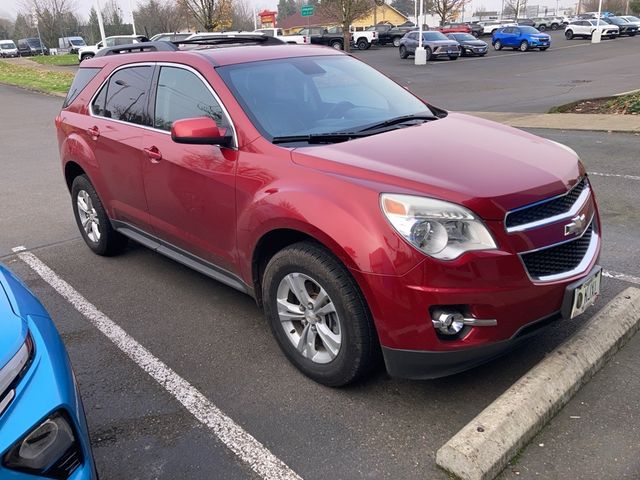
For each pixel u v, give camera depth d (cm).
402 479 265
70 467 204
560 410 300
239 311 436
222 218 371
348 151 329
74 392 219
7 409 194
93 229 556
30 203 773
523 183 292
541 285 285
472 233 274
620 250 500
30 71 3262
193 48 459
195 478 274
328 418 310
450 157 318
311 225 300
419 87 2039
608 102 1261
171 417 319
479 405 312
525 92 1739
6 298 237
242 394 335
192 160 385
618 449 274
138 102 454
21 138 1299
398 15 7650
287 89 395
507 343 284
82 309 453
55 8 6644
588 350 326
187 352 384
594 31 4094
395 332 284
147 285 491
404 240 275
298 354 343
